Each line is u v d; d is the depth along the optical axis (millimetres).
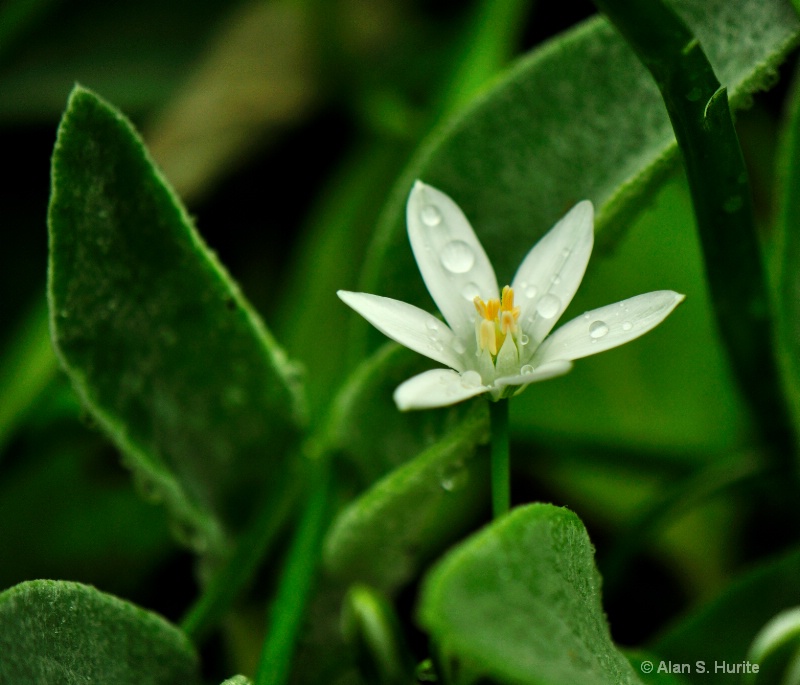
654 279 394
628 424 390
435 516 383
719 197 333
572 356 322
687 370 392
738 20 334
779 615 347
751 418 366
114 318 342
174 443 355
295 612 347
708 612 349
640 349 394
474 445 332
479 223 354
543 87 350
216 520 364
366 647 335
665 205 398
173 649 335
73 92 326
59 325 335
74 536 388
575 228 330
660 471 388
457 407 350
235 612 372
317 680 352
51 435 391
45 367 385
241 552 358
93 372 341
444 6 478
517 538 300
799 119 346
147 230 339
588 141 348
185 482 356
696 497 369
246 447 363
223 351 353
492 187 354
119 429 345
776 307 354
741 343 352
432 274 330
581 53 348
